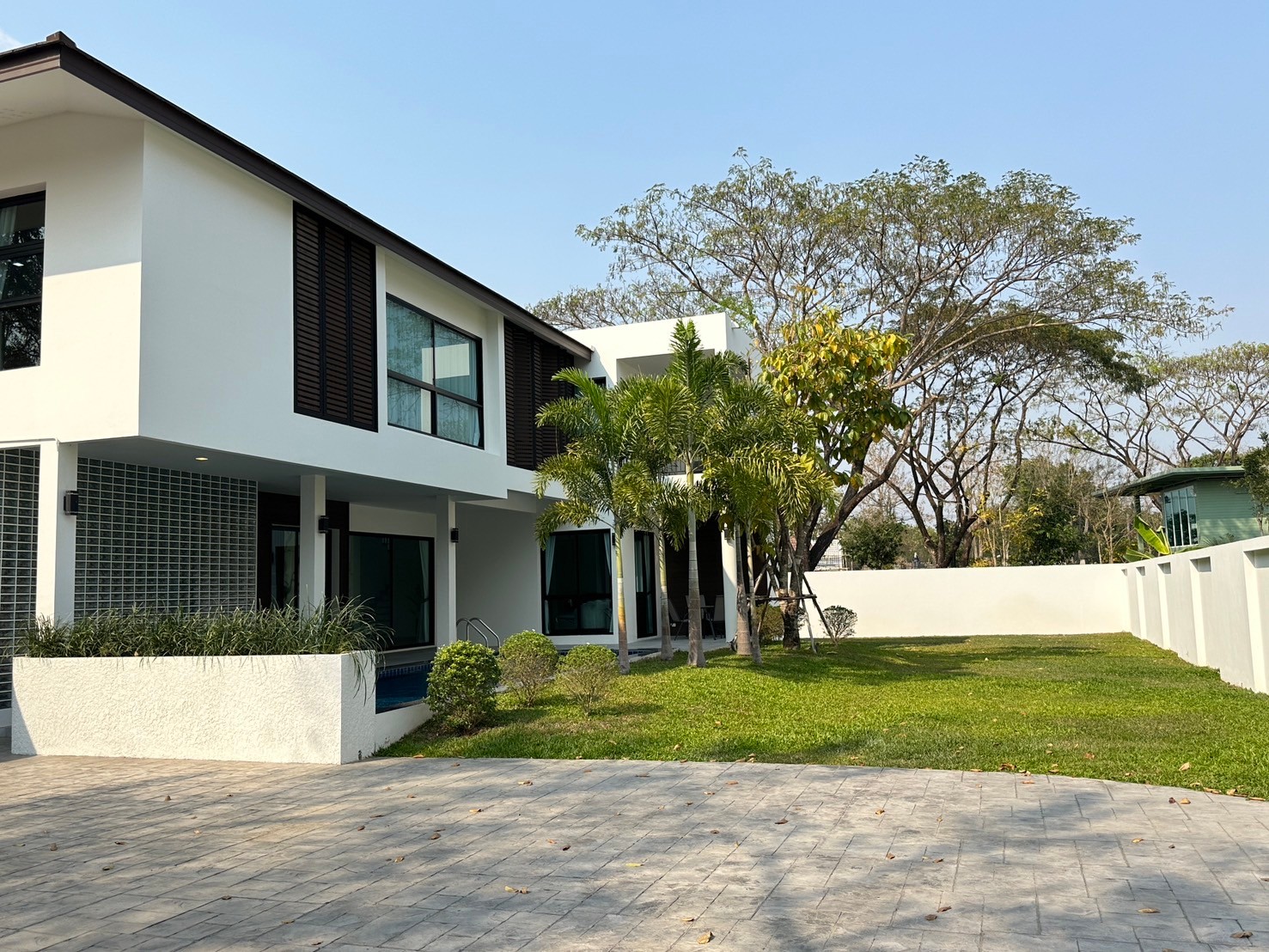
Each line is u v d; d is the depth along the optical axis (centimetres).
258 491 1235
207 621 918
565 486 1296
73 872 515
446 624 1469
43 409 889
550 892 470
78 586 956
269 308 1032
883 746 840
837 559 5909
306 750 828
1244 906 425
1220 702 1085
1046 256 2216
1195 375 3325
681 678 1198
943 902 440
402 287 1343
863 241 2256
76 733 879
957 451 3116
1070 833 555
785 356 1554
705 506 1259
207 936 418
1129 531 4053
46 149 909
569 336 1833
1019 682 1315
